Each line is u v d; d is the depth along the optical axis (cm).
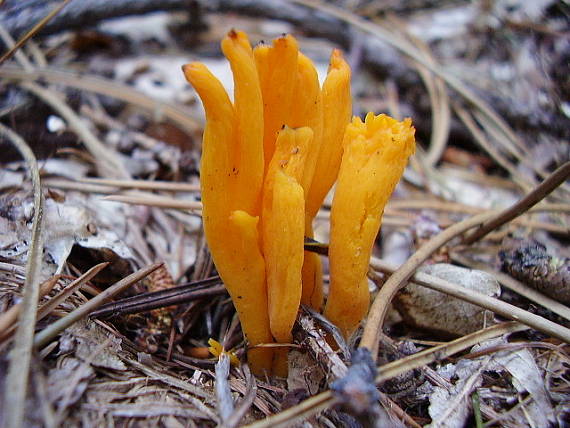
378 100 21
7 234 11
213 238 9
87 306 9
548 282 12
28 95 17
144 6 20
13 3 18
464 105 20
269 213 9
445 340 12
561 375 10
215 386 9
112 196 13
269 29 26
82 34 22
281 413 8
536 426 9
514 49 22
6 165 14
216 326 12
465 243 14
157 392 9
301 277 9
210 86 8
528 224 15
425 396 10
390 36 22
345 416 9
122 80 21
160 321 12
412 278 11
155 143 18
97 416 8
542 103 19
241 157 8
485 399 10
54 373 8
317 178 10
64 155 16
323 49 24
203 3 22
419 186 18
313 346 9
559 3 20
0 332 8
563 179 11
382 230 16
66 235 12
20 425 7
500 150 19
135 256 13
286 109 9
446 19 26
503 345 10
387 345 11
